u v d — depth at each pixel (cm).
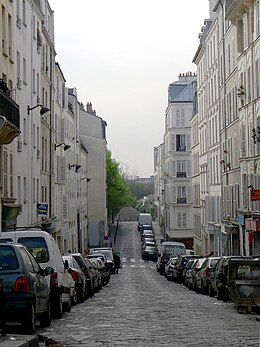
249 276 2027
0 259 1415
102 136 10962
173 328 1566
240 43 4778
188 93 10138
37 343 1175
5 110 2875
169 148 10100
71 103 8138
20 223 4038
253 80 4356
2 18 3522
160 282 4738
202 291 3114
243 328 1564
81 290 2558
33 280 1438
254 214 4278
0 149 3319
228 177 5512
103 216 10388
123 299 2803
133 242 12012
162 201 12631
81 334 1444
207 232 6881
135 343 1286
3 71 3506
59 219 6112
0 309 1128
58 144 6091
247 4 4400
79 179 8512
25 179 4256
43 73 5144
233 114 5238
